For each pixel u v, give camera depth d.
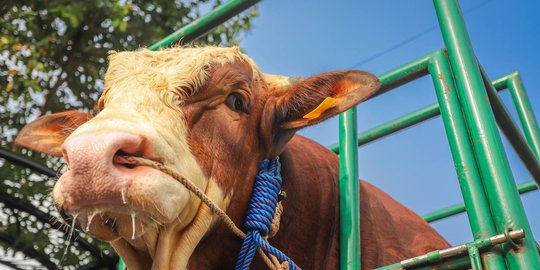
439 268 0.93
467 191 1.00
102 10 3.14
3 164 2.91
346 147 1.39
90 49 3.40
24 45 3.23
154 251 0.92
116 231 0.85
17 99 3.26
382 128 1.81
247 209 1.11
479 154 1.02
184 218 0.93
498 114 1.40
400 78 1.32
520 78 1.93
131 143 0.80
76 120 1.33
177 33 1.54
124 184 0.78
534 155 1.60
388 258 1.40
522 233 0.88
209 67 1.07
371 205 1.52
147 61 1.06
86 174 0.77
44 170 2.45
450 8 1.20
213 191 0.99
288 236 1.25
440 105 1.17
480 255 0.89
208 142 1.01
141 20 3.46
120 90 0.98
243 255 1.05
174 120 0.95
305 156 1.42
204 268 1.12
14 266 2.65
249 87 1.15
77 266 2.73
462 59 1.14
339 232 1.35
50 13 3.34
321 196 1.36
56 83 3.42
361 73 1.16
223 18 1.49
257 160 1.16
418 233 1.59
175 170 0.87
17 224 2.60
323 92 1.22
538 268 0.86
